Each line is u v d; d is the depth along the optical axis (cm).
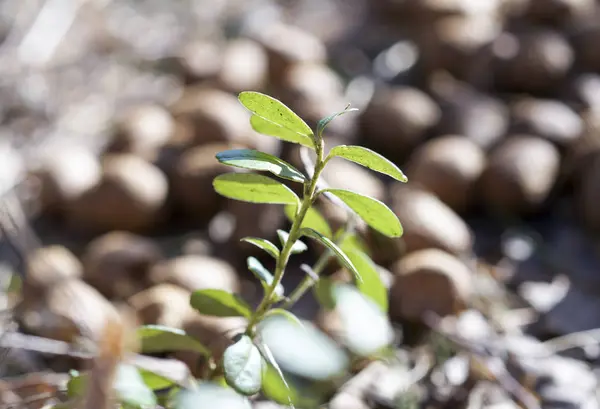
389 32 65
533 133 49
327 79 53
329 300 34
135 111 51
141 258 42
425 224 43
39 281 40
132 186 46
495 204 47
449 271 40
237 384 29
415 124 50
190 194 46
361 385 38
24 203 49
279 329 30
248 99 28
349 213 34
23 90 61
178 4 79
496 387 38
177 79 64
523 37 55
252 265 30
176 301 39
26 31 68
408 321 41
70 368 39
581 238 47
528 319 42
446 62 56
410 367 40
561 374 38
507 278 45
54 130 57
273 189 30
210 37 73
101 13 74
